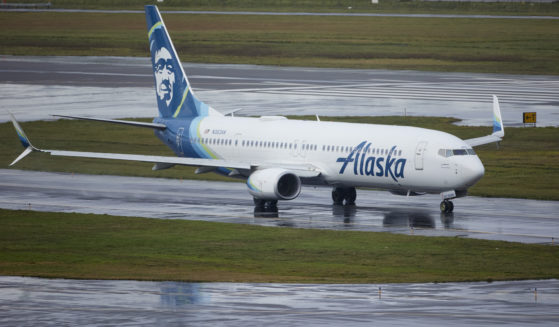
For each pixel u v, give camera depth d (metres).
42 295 119.88
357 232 174.00
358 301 115.88
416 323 103.25
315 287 125.75
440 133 198.38
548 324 102.44
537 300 116.00
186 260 150.88
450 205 195.00
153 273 138.12
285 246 162.38
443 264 146.00
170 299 117.25
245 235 172.75
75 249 160.50
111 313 109.25
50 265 145.12
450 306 112.31
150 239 169.50
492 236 168.75
